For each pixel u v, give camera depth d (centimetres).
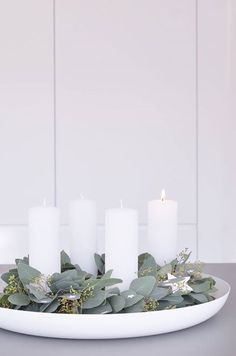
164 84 255
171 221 107
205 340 83
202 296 93
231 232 257
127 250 94
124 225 94
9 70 252
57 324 82
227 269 140
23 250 255
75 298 85
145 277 90
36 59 252
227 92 254
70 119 254
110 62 254
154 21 253
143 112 255
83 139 255
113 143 255
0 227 255
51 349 80
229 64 254
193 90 255
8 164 254
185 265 104
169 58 254
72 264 105
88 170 255
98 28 253
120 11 253
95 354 77
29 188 255
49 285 89
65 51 253
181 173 257
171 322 84
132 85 255
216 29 253
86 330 81
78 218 106
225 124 255
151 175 257
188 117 255
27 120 253
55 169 255
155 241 108
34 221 96
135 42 254
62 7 252
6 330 90
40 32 252
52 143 254
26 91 253
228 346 80
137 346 81
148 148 256
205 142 255
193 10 253
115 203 256
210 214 257
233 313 98
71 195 255
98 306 86
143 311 87
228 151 255
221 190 256
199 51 254
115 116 255
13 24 251
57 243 97
